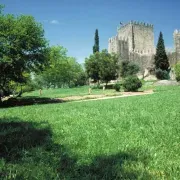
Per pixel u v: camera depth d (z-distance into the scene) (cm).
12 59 3541
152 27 13925
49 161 600
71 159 604
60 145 738
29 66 3934
